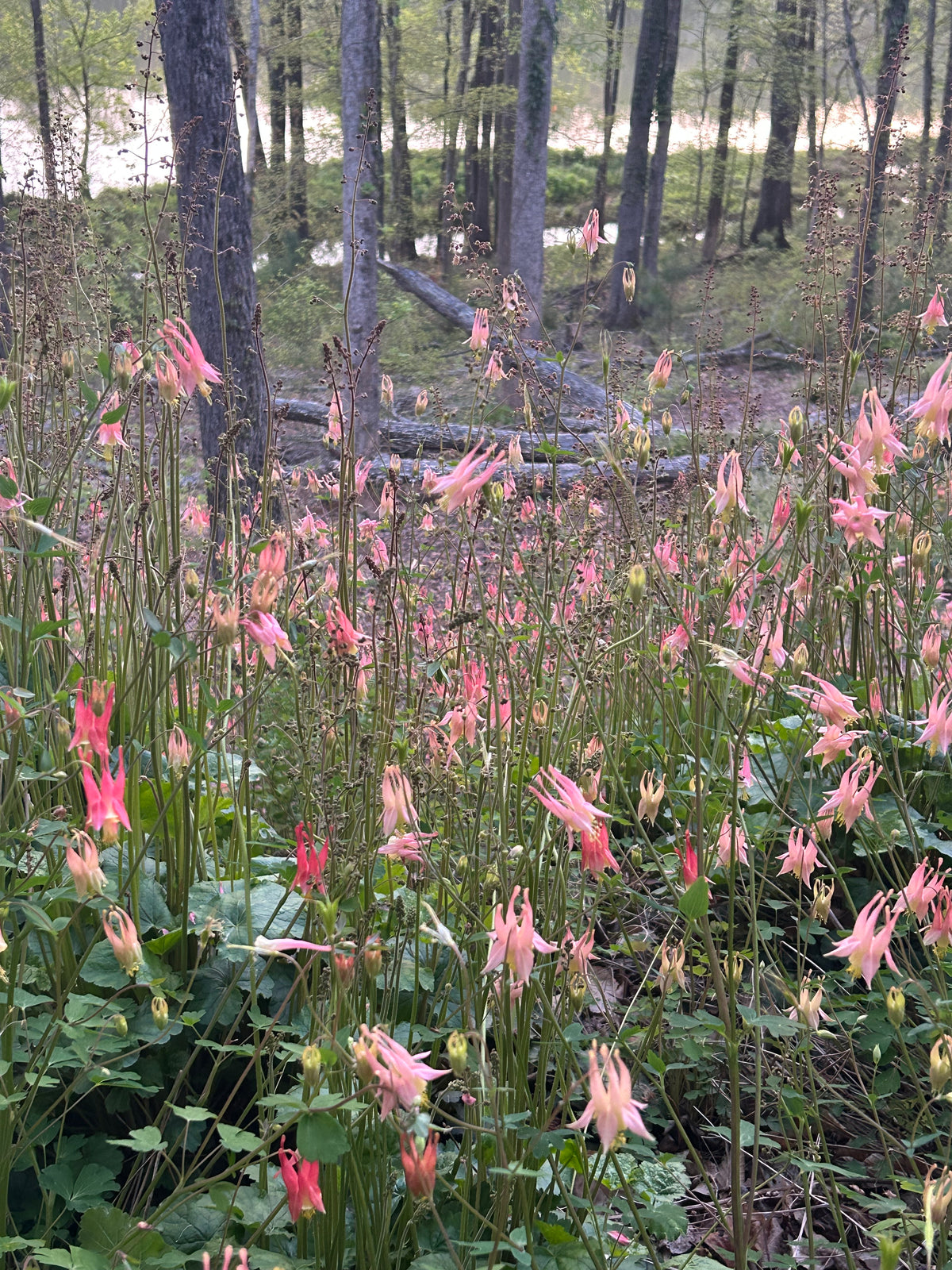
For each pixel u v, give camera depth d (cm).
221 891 257
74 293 360
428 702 292
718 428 437
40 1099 226
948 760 323
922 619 359
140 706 251
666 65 2144
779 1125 269
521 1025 212
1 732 233
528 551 330
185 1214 198
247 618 200
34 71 1554
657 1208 198
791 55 2200
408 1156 143
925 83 1977
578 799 176
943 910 204
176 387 225
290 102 2150
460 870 246
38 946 243
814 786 330
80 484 284
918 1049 271
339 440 310
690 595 297
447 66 2389
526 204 1555
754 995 214
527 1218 189
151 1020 226
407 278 1777
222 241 684
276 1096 149
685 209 2805
